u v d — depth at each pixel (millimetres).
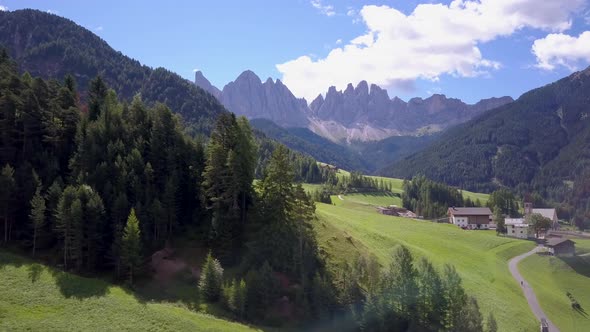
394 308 71188
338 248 85812
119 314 60031
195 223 88375
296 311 69500
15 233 75312
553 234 183750
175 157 92250
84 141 85312
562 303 100812
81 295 63094
